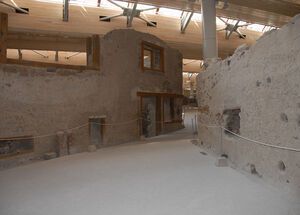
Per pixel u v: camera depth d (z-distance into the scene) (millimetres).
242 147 4793
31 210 3203
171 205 3232
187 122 15883
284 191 3473
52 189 4031
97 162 6004
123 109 9180
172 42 14203
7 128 5977
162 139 9984
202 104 7359
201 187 3896
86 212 3088
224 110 5703
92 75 8000
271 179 3848
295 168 3287
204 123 7227
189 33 14516
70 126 7320
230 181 4137
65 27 11852
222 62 5746
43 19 11438
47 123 6793
